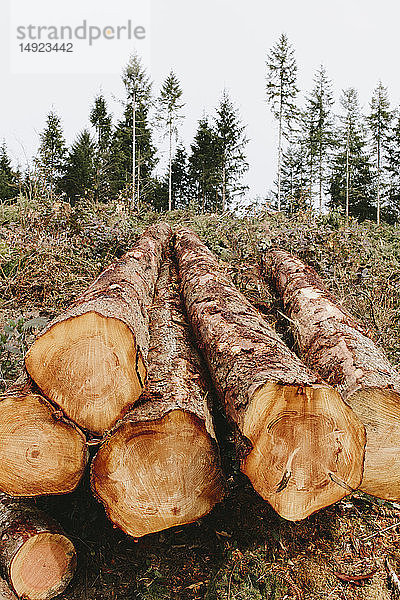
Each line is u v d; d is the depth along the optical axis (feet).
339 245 22.79
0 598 8.33
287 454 7.20
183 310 14.69
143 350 8.49
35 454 8.04
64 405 7.82
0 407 7.93
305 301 13.23
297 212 28.09
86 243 24.50
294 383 7.09
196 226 29.99
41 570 8.30
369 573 8.91
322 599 8.39
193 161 135.85
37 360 7.81
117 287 10.18
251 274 20.29
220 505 10.08
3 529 8.45
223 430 9.21
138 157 116.67
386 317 16.67
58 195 30.68
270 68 121.08
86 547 9.25
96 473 7.92
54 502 9.54
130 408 7.97
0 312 20.52
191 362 10.51
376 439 7.97
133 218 31.45
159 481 7.95
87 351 7.79
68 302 20.25
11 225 25.50
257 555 9.06
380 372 8.69
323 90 137.18
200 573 8.89
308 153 136.67
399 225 31.96
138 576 8.84
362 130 137.18
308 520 9.95
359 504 10.48
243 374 7.91
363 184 136.05
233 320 10.37
